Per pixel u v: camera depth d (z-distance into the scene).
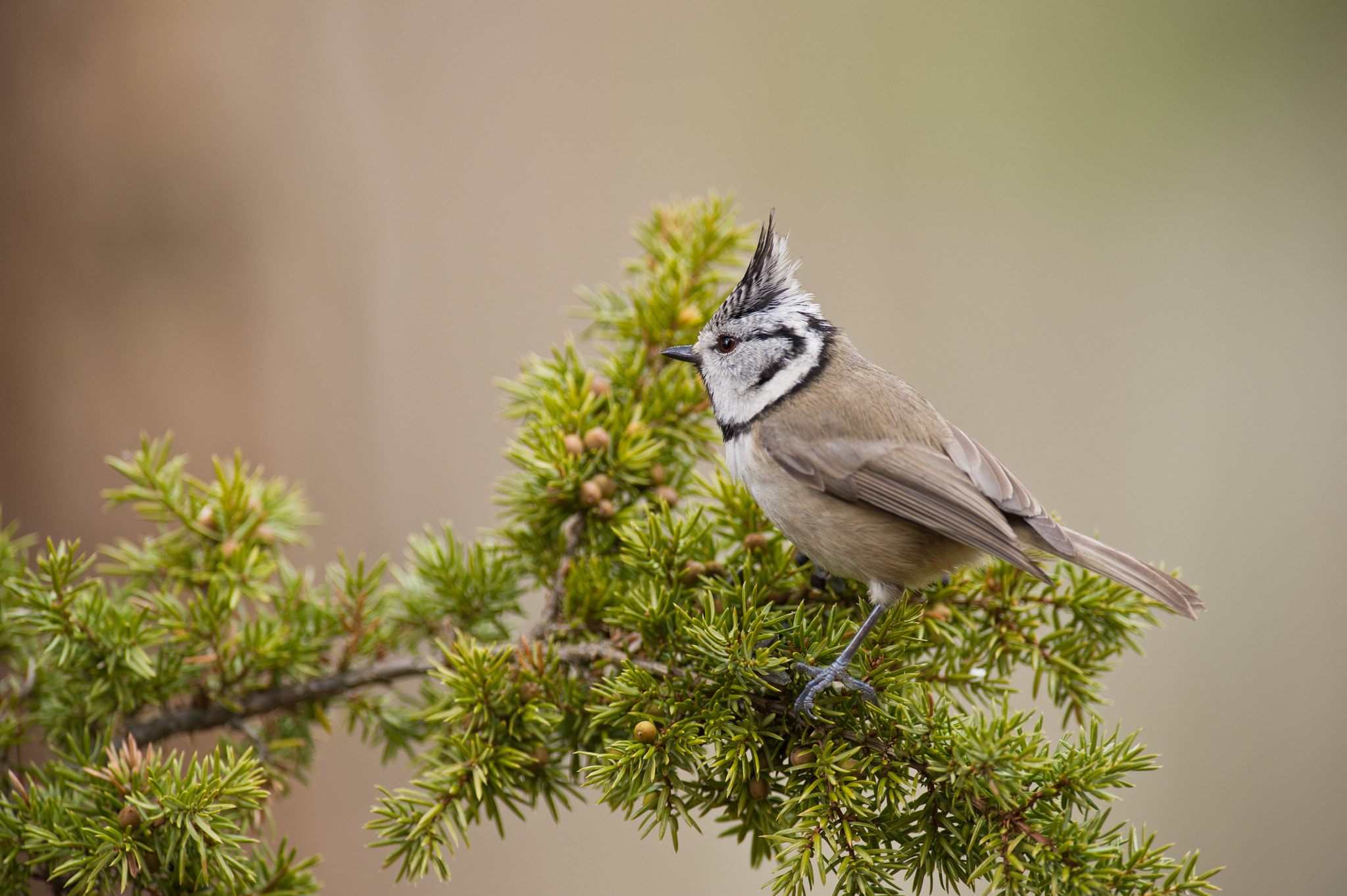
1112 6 15.84
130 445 10.48
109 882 4.91
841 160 15.29
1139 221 15.60
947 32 15.72
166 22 10.70
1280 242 15.51
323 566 11.67
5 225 10.27
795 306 6.91
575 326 14.27
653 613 5.18
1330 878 13.59
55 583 5.39
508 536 6.30
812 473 6.31
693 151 14.97
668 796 4.68
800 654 5.00
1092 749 4.37
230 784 4.81
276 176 11.28
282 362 11.30
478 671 5.16
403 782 11.16
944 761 4.42
